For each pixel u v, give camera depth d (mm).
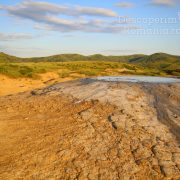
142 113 12430
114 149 9414
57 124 11453
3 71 25828
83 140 10008
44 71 30328
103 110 12656
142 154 9117
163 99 14633
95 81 19391
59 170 8219
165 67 126062
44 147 9523
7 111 13203
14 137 10305
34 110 13234
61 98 14680
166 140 10078
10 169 8180
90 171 8203
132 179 7883
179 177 8016
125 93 14969
